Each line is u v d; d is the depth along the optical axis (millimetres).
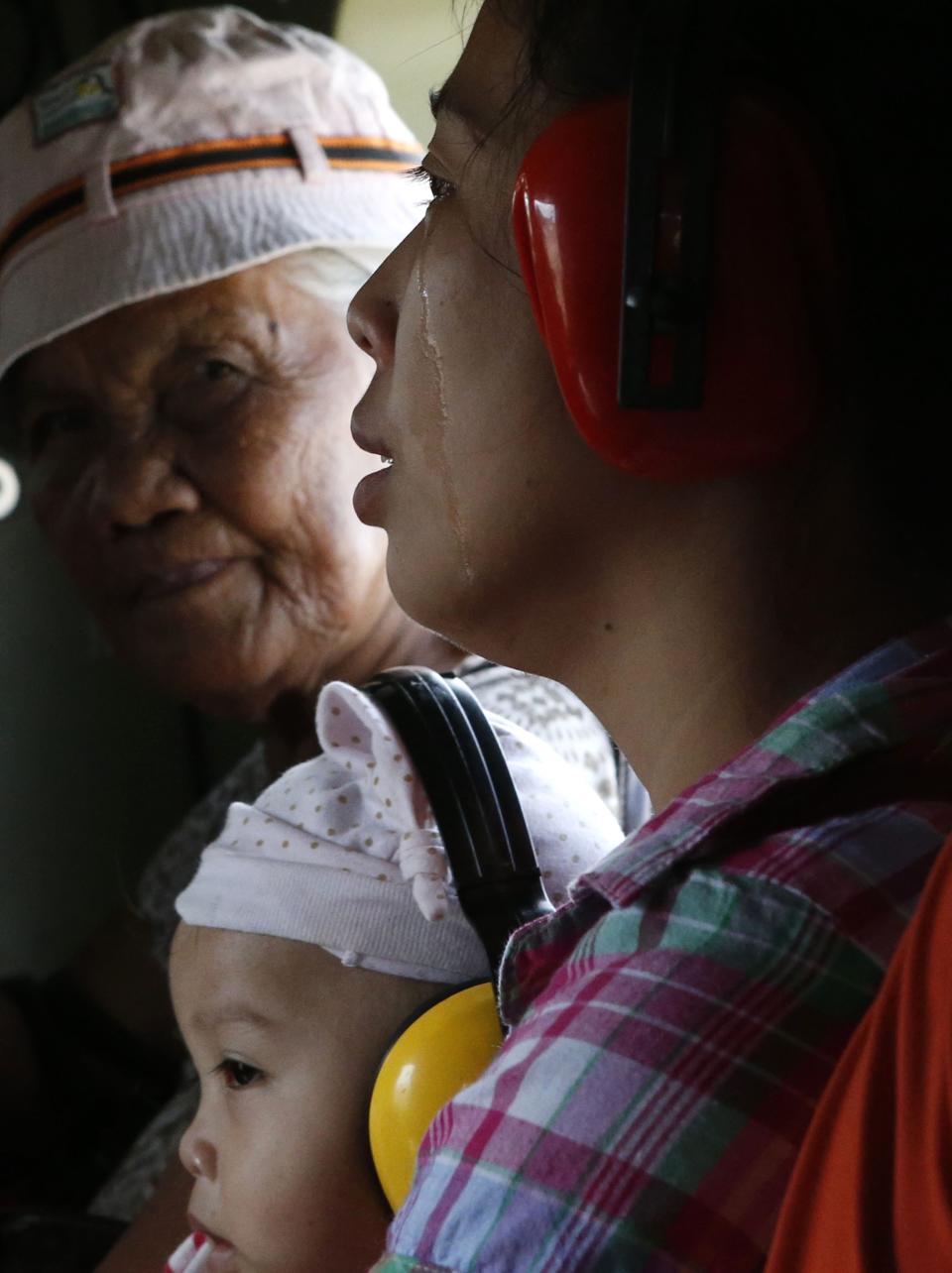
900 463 522
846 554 527
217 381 1333
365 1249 795
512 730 915
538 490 557
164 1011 1705
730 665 540
